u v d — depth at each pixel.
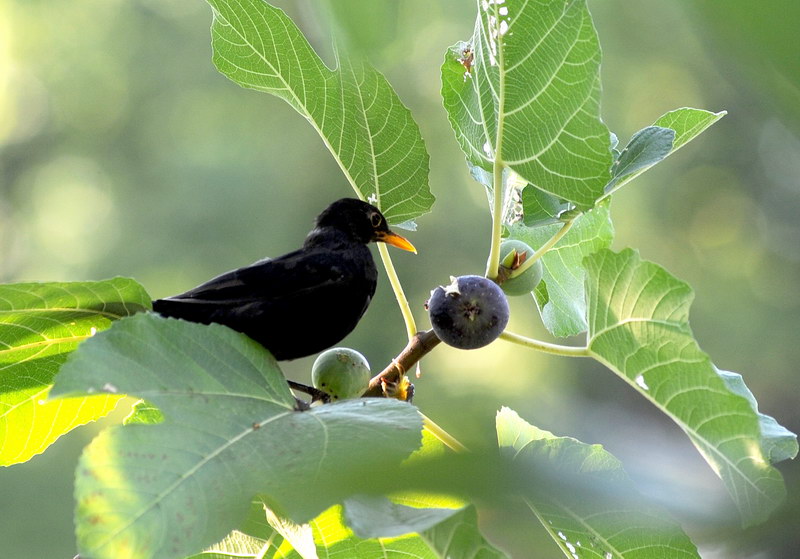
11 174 24.41
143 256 22.16
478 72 5.70
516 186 6.59
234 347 4.86
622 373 5.16
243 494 4.08
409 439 4.38
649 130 6.14
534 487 1.43
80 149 24.06
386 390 5.84
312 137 22.48
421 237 21.03
